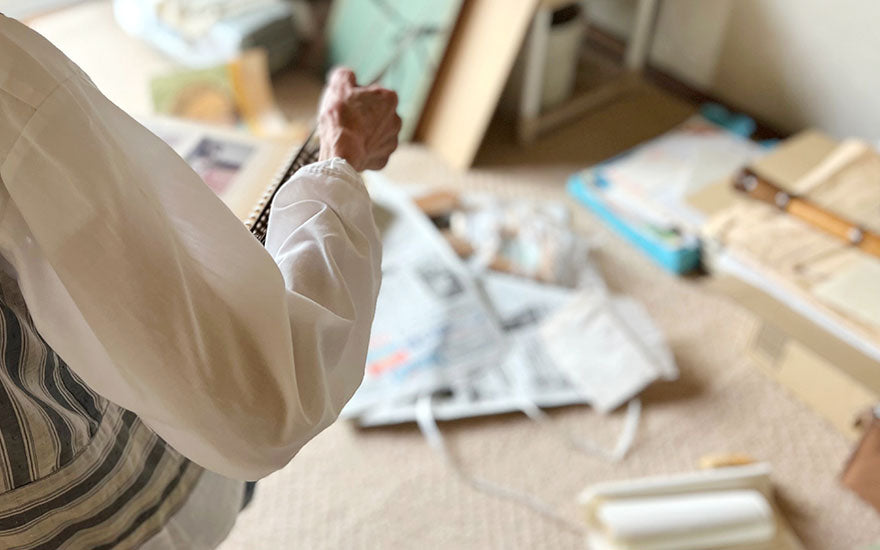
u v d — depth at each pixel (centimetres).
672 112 206
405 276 157
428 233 166
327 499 127
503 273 161
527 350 147
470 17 184
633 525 118
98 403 56
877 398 127
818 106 186
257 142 154
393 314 151
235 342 47
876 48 168
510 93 197
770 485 127
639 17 199
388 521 124
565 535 123
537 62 180
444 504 127
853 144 155
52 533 56
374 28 200
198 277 46
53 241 42
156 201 45
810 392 138
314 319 52
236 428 50
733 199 158
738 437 136
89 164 42
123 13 224
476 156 191
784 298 134
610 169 175
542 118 196
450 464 131
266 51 206
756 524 121
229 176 145
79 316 47
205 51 207
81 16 231
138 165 45
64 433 54
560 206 176
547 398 139
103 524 60
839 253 136
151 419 50
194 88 193
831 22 173
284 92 209
